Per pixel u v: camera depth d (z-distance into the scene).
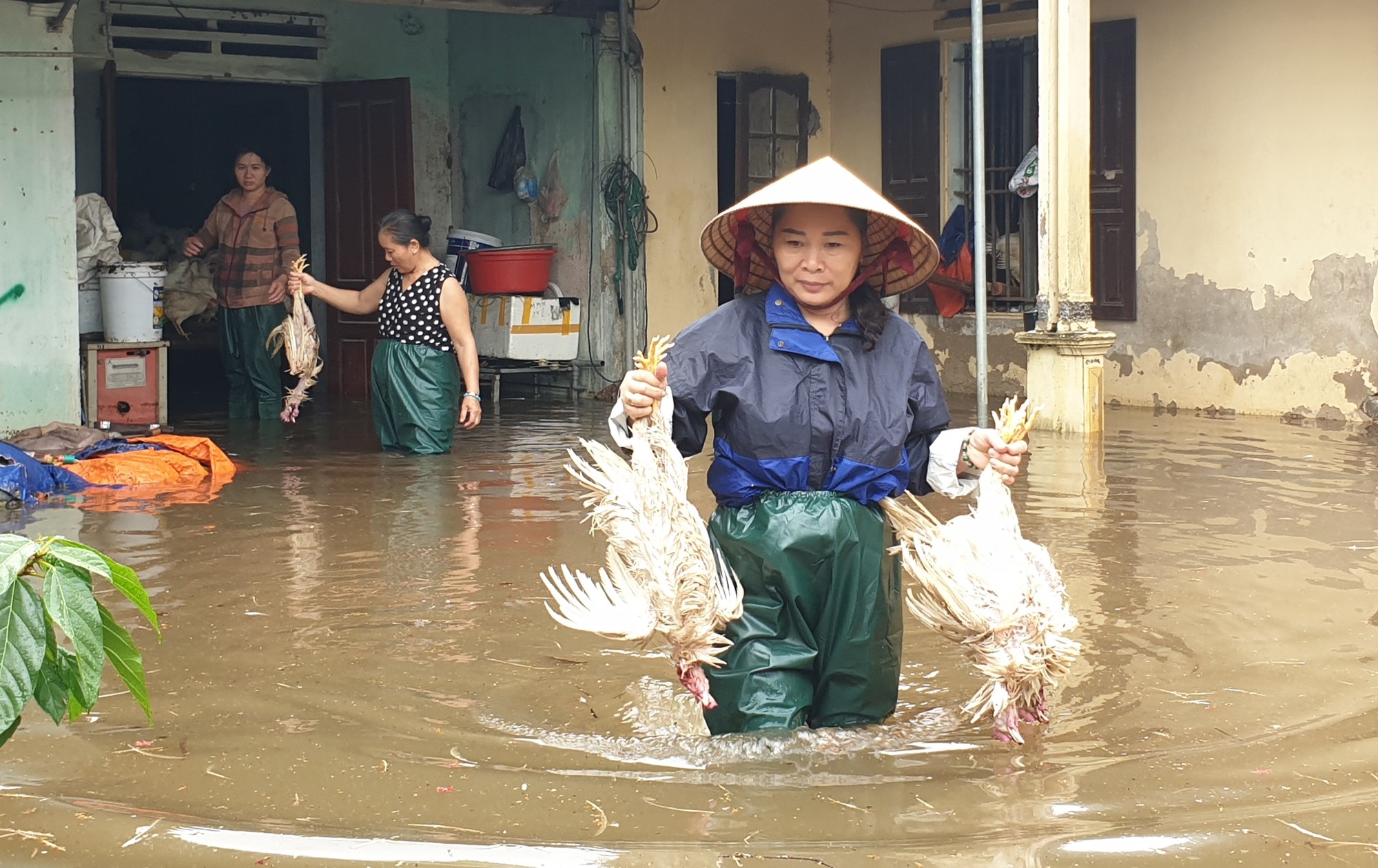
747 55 13.30
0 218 9.01
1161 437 9.62
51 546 1.87
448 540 6.27
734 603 3.34
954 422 10.80
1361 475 7.90
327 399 12.50
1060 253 9.62
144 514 6.93
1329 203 10.51
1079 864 2.80
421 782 3.30
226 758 3.49
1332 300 10.55
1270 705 3.89
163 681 4.18
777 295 3.46
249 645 4.59
